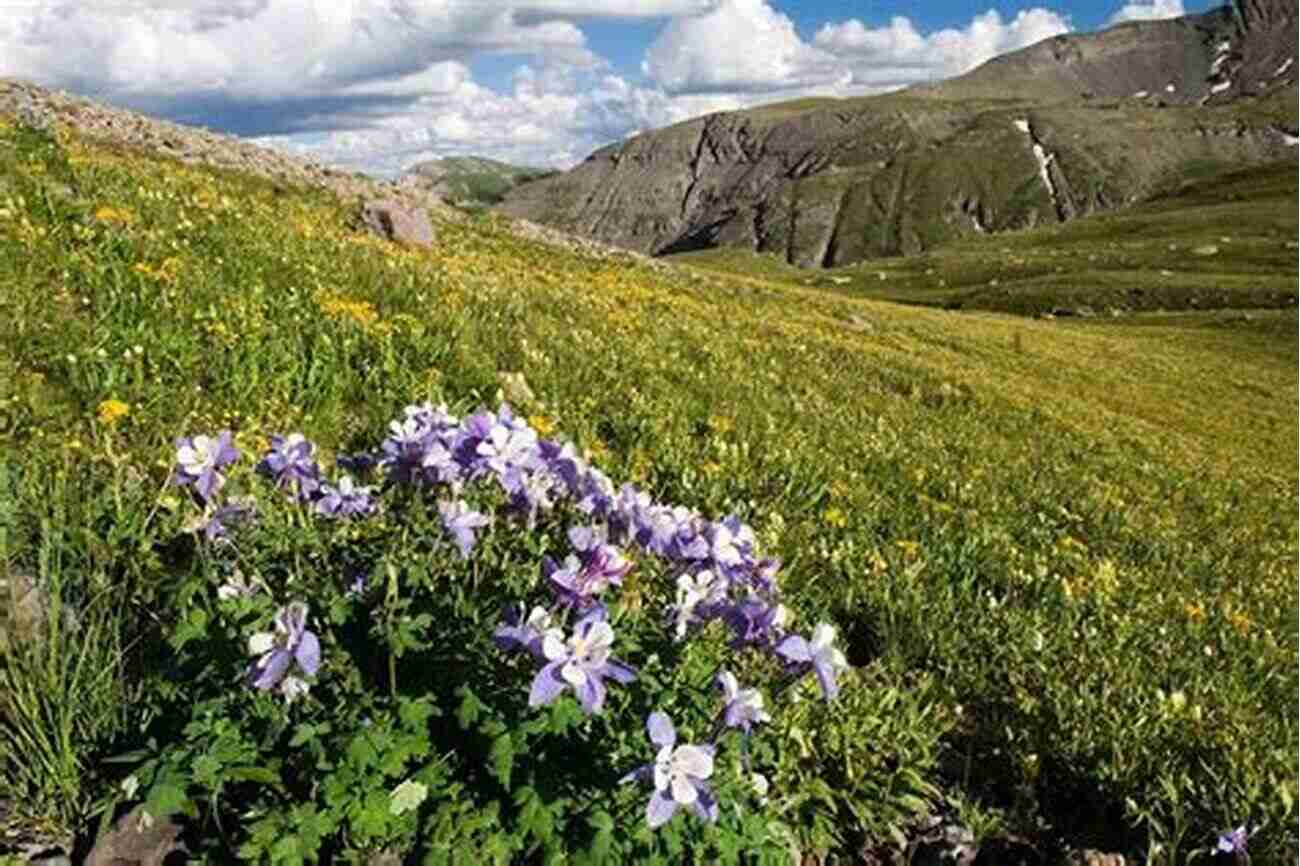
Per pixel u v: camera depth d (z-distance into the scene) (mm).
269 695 4168
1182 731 6859
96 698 4691
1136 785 6238
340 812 3898
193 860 4129
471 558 4828
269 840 3865
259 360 9352
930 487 14062
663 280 41094
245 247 14047
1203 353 70688
